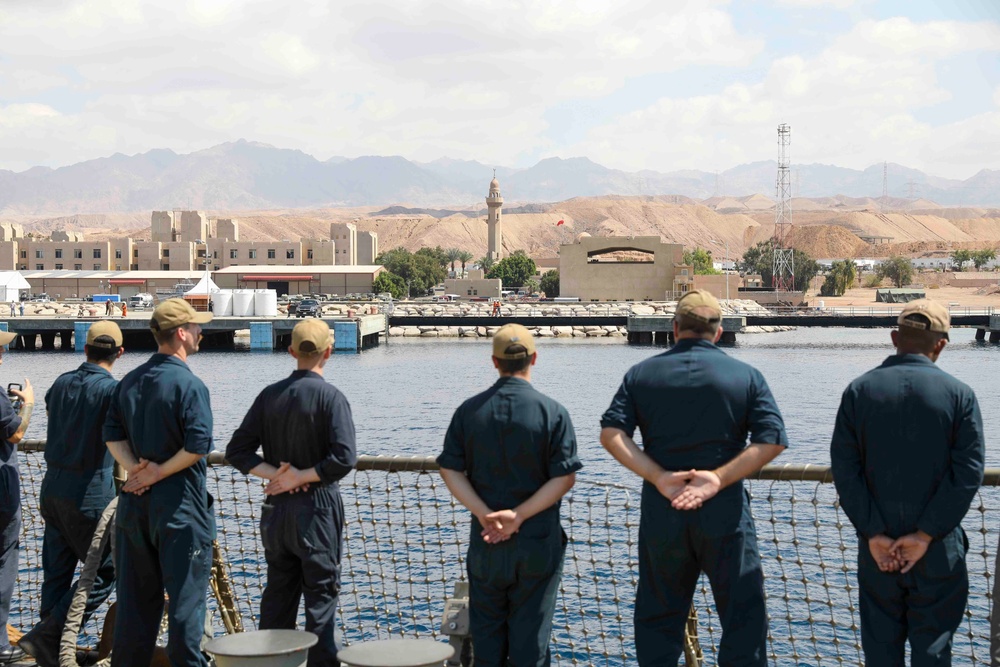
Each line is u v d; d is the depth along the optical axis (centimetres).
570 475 616
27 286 13700
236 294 10894
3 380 7006
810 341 11694
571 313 12800
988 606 1540
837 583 1683
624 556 1730
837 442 611
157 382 683
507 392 622
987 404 5703
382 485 2180
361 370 7844
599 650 1260
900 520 587
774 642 1405
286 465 671
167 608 726
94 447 768
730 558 591
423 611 1359
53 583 801
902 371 598
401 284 17025
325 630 683
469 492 622
